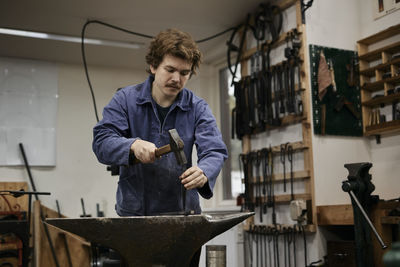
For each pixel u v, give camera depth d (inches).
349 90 148.6
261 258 162.4
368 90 150.4
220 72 220.1
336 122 145.9
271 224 161.8
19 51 202.4
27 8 163.0
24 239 144.1
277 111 154.1
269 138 164.9
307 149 143.4
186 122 80.6
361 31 155.7
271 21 157.9
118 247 65.5
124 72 231.5
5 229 142.1
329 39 150.1
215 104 218.7
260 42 167.9
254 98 165.8
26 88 210.7
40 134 210.1
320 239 139.5
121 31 184.5
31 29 180.2
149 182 78.6
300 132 150.4
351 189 99.0
